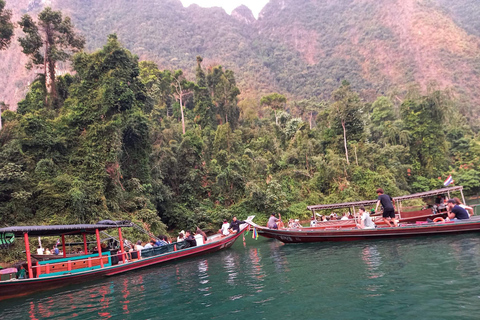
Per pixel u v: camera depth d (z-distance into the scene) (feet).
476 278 22.93
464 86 396.16
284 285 26.91
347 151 138.00
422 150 151.74
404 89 403.54
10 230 33.09
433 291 21.25
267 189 105.70
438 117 152.66
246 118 185.16
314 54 600.39
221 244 54.70
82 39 95.96
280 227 63.67
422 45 476.95
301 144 136.98
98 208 68.80
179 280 34.09
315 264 33.99
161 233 76.13
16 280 32.50
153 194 86.17
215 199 100.58
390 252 35.50
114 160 74.43
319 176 122.11
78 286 36.37
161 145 107.04
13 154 67.31
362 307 19.89
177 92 158.20
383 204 45.24
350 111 140.36
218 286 29.17
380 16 571.69
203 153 114.93
